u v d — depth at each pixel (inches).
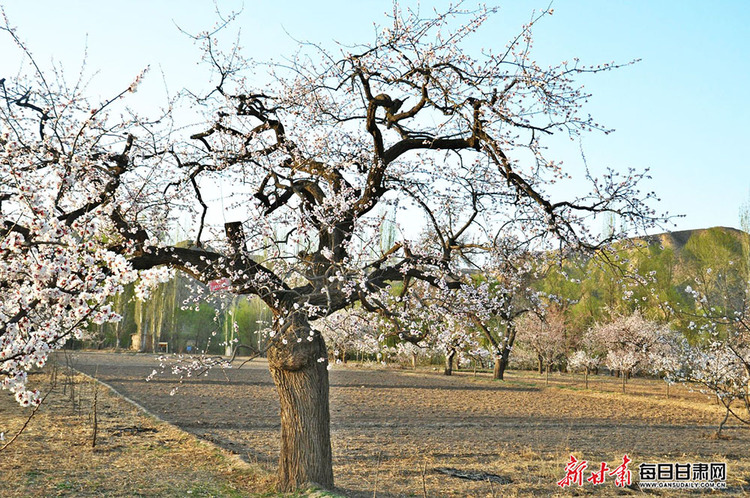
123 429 564.4
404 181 385.1
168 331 2251.5
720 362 704.4
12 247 177.3
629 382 1710.1
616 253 339.0
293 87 378.6
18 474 376.2
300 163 381.4
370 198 358.6
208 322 2298.2
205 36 362.3
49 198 195.3
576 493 389.1
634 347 1229.1
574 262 366.6
